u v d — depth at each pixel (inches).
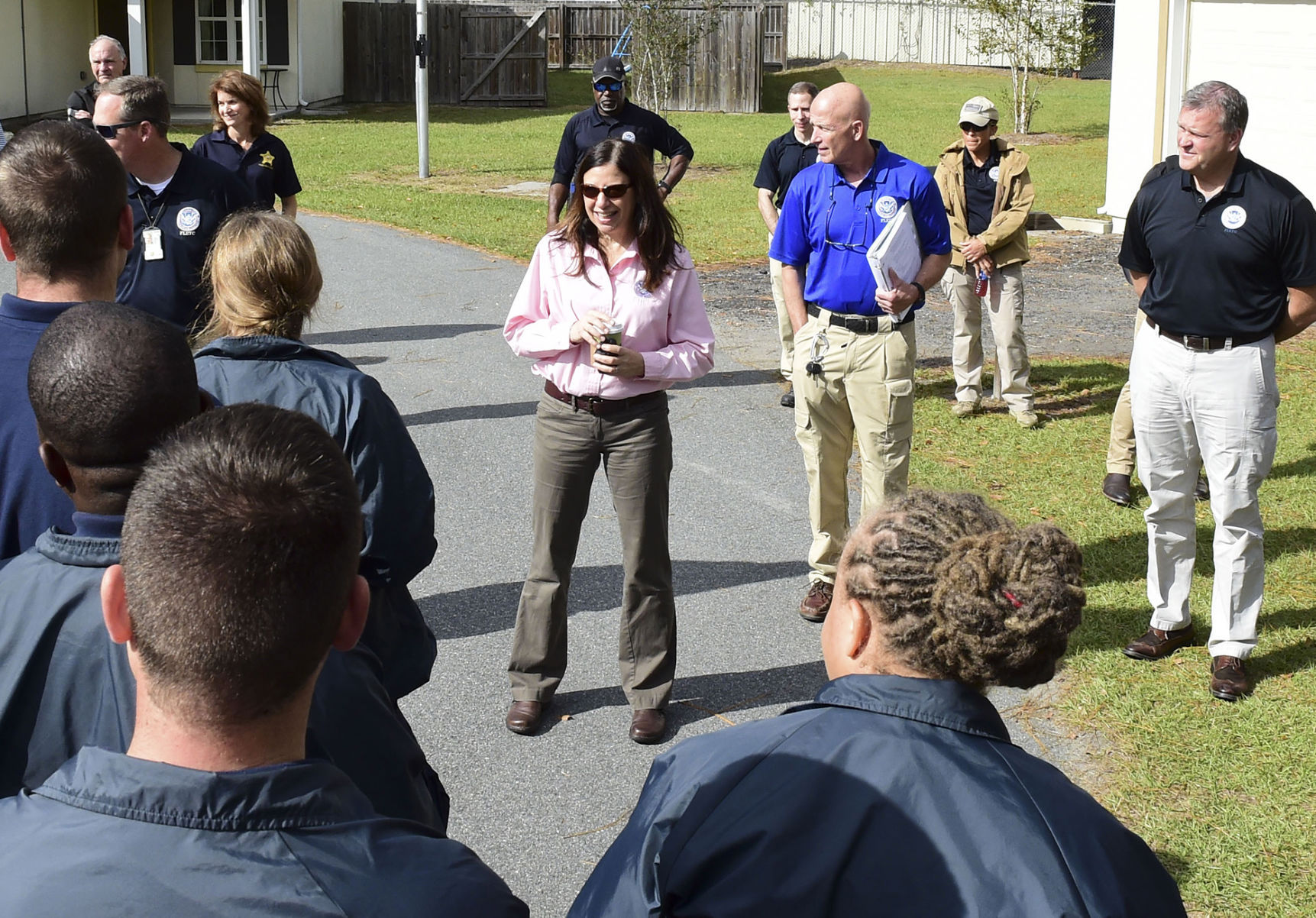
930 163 769.6
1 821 54.2
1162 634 193.0
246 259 112.2
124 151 172.9
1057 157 831.7
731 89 1133.7
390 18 1115.9
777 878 63.3
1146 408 185.2
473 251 508.4
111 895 51.6
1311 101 493.4
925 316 419.2
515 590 216.2
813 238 199.3
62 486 84.4
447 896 56.8
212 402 92.7
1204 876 140.9
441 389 330.0
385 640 109.9
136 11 867.4
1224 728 172.1
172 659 55.2
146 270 175.8
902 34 1488.7
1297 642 195.5
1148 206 182.7
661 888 66.1
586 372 161.5
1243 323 175.8
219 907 52.5
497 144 852.6
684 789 68.6
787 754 66.6
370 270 468.8
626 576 167.9
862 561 70.1
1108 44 1369.3
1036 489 262.8
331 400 108.2
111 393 78.7
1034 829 63.5
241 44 970.1
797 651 196.7
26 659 75.7
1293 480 266.8
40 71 899.4
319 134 893.2
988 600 66.2
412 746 86.1
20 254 108.3
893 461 201.5
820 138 193.5
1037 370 352.2
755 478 272.5
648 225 159.9
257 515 56.5
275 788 55.3
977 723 67.6
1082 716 175.8
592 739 170.9
